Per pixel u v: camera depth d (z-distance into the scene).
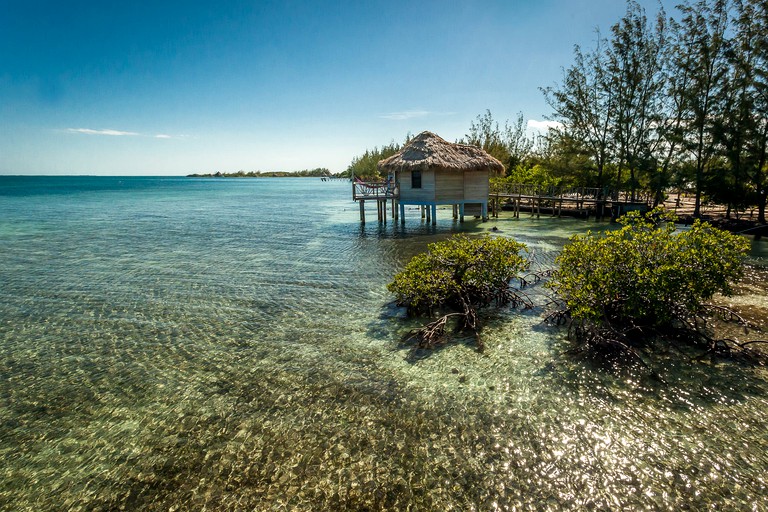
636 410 5.81
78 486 4.77
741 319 8.48
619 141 27.72
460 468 4.84
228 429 5.71
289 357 7.79
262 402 6.32
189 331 9.13
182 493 4.62
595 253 8.62
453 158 23.72
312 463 5.01
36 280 13.43
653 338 8.01
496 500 4.39
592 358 7.30
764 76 19.11
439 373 7.02
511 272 10.53
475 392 6.39
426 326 8.44
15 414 6.20
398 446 5.25
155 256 17.12
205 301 11.14
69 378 7.21
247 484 4.72
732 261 8.23
